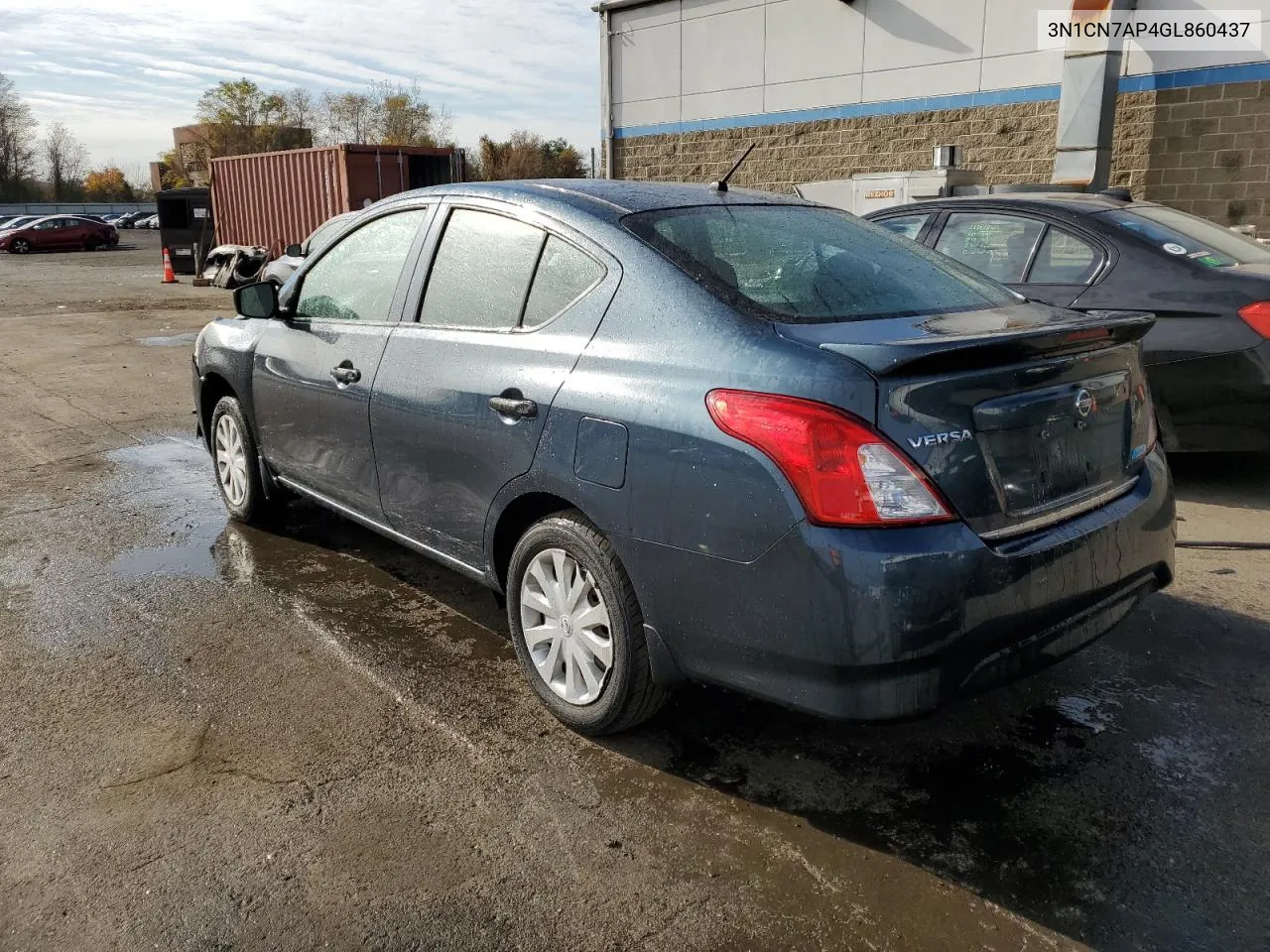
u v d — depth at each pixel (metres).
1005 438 2.41
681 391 2.52
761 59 14.61
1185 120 10.95
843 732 3.04
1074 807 2.65
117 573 4.39
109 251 39.59
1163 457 3.05
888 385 2.25
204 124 74.44
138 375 9.91
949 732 3.04
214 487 5.83
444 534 3.44
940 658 2.26
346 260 4.07
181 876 2.38
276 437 4.43
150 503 5.48
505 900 2.30
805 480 2.25
